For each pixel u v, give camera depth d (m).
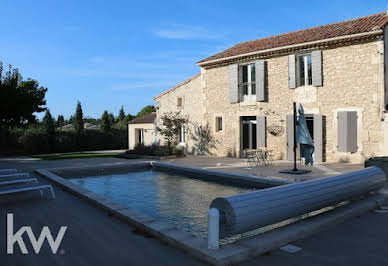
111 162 14.46
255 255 3.60
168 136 18.48
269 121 14.88
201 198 7.69
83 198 6.67
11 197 7.00
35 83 23.89
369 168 6.32
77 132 24.83
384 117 11.35
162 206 6.94
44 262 3.50
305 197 4.46
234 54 15.91
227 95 16.47
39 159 16.95
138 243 4.04
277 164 12.55
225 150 16.61
